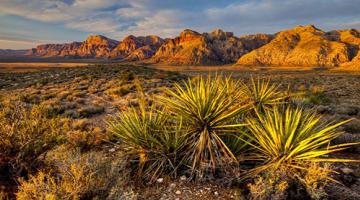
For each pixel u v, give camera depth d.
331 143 5.96
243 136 4.80
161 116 5.16
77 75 33.66
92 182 3.19
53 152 4.75
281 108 6.01
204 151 4.40
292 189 3.75
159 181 4.18
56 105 12.07
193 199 3.71
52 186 2.96
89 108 11.14
